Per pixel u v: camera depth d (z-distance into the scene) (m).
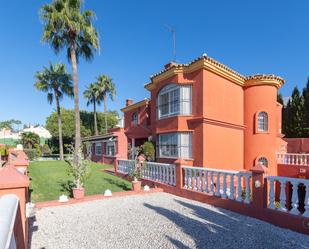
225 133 14.77
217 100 14.22
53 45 19.03
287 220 5.72
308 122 31.25
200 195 8.54
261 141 15.97
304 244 4.82
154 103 17.11
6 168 3.55
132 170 11.19
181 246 4.75
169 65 16.52
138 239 5.13
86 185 11.66
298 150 26.20
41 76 29.61
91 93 41.59
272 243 4.87
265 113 16.22
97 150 27.91
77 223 6.21
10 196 3.08
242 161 16.22
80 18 17.81
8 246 1.71
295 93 35.22
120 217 6.72
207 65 13.31
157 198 9.23
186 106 14.23
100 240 5.09
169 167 10.49
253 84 16.25
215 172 8.09
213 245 4.79
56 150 44.66
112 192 9.91
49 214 7.05
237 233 5.43
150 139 17.44
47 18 17.53
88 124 45.94
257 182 6.52
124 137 22.53
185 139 14.19
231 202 7.32
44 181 12.66
